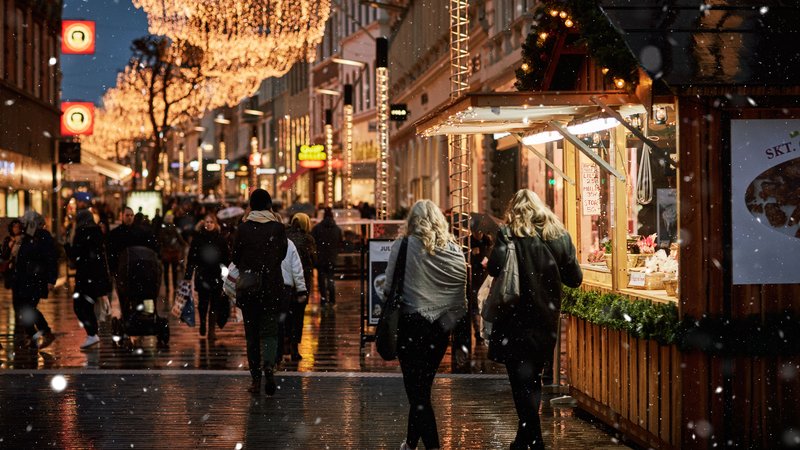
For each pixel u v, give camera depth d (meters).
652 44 11.93
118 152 124.81
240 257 17.39
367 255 22.58
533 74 16.11
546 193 37.44
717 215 11.84
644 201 15.36
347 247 50.91
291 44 53.88
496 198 49.25
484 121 15.28
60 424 15.10
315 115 136.00
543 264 12.21
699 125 11.81
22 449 13.55
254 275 17.25
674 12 12.34
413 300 12.26
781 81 11.60
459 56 23.53
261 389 18.16
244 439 14.12
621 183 14.09
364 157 105.38
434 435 12.31
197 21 52.12
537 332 12.17
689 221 11.82
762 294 11.88
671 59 11.77
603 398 14.54
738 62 11.74
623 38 11.98
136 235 24.34
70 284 45.16
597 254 15.81
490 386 18.25
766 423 11.95
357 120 108.69
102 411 16.05
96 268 23.84
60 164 66.00
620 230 14.07
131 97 82.56
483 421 15.26
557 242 12.31
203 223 25.09
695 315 11.84
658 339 12.05
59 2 66.69
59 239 65.12
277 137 162.75
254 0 53.16
